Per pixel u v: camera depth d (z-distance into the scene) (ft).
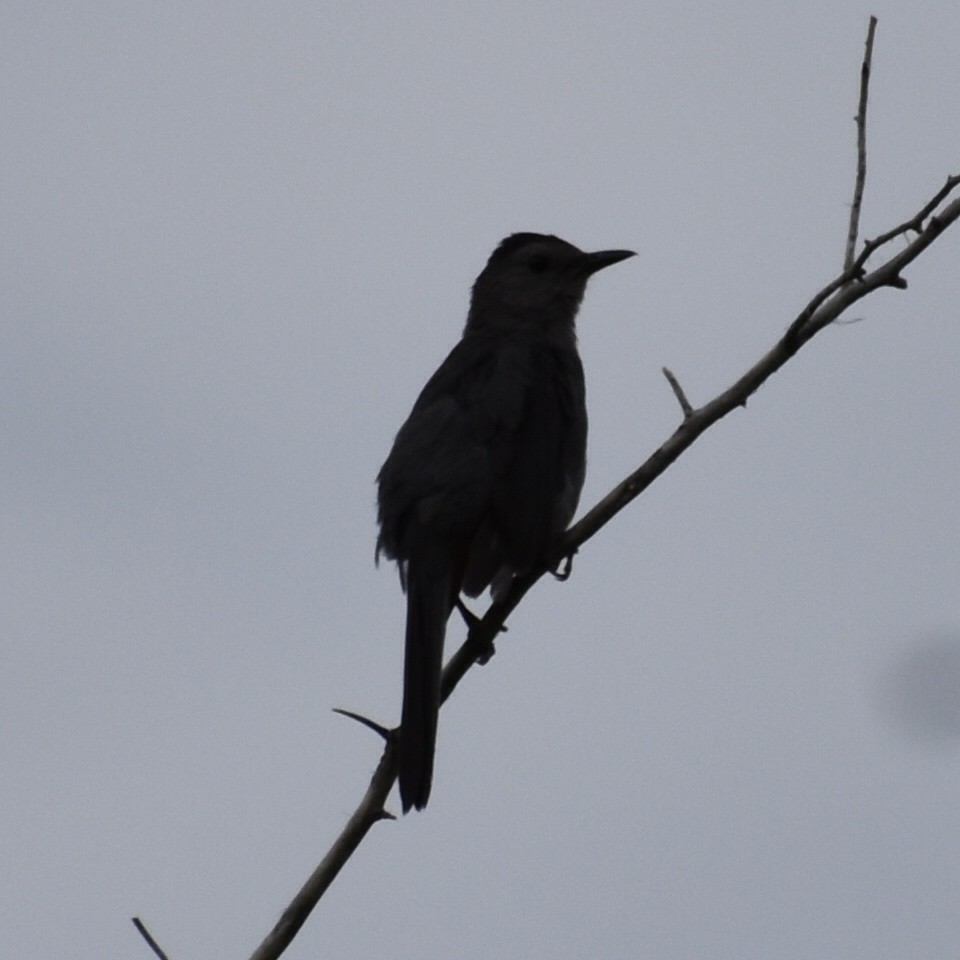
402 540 36.55
